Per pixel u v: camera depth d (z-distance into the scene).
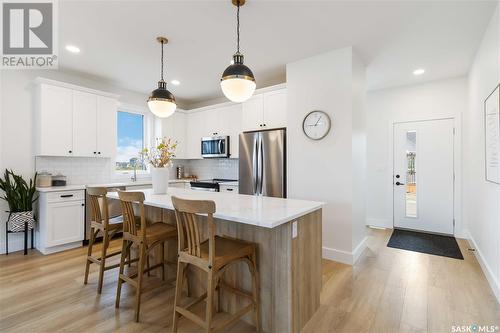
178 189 3.24
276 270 1.79
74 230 3.49
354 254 3.01
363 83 3.42
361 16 2.41
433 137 4.21
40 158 3.68
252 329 1.87
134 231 2.09
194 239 1.65
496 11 2.24
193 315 1.63
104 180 4.39
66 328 1.82
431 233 4.23
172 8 2.29
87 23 2.54
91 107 3.97
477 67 3.10
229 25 2.58
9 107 3.42
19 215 3.23
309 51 3.14
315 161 3.24
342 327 1.85
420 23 2.51
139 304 1.94
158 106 2.66
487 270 2.56
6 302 2.15
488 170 2.59
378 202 4.70
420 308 2.08
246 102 4.21
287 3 2.22
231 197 2.50
